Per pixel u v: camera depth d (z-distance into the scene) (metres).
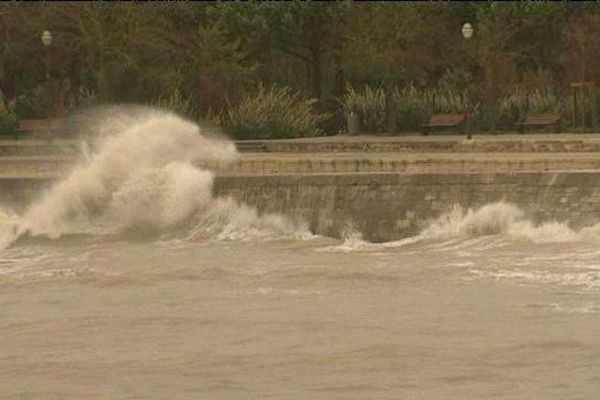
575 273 106.31
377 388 73.19
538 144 156.62
